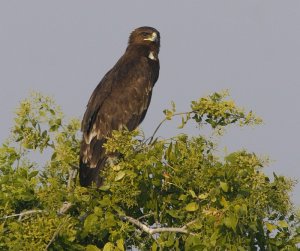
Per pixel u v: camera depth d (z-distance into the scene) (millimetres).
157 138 13234
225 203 12336
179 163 13156
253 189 12766
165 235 12680
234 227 12023
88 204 13141
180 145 13211
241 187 12906
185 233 12516
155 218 13305
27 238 12000
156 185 13109
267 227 13203
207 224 12258
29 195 13570
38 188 13906
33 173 14094
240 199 12414
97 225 12797
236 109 13922
